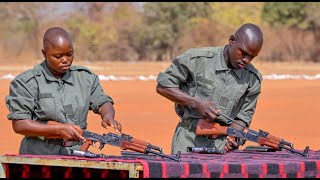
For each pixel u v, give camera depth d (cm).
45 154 1236
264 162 1110
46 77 1240
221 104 1366
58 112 1238
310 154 1272
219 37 8769
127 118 3052
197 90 1377
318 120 3081
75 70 1266
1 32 7825
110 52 8388
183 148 1379
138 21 8969
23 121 1206
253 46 1306
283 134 2666
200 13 9075
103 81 4969
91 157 1097
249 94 1386
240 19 8969
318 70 6769
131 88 4450
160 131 2695
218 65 1365
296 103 3722
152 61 8269
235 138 1309
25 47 7594
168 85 1366
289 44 8444
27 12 8456
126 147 1143
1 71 5350
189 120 1382
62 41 1204
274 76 5881
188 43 8662
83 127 1270
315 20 8612
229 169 1066
